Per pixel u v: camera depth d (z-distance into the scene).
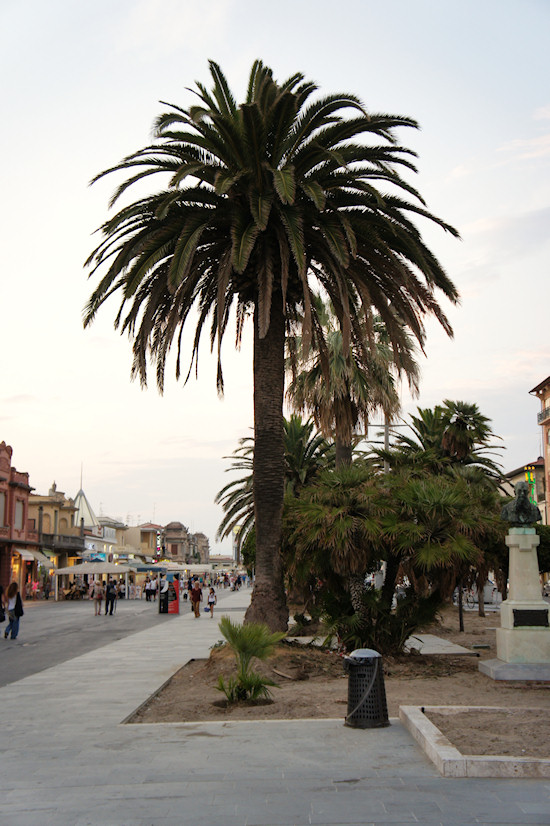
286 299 15.30
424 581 14.45
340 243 13.26
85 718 8.89
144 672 13.36
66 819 5.06
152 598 57.16
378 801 5.32
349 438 24.16
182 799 5.47
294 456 33.97
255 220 12.79
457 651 15.68
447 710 8.13
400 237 14.36
